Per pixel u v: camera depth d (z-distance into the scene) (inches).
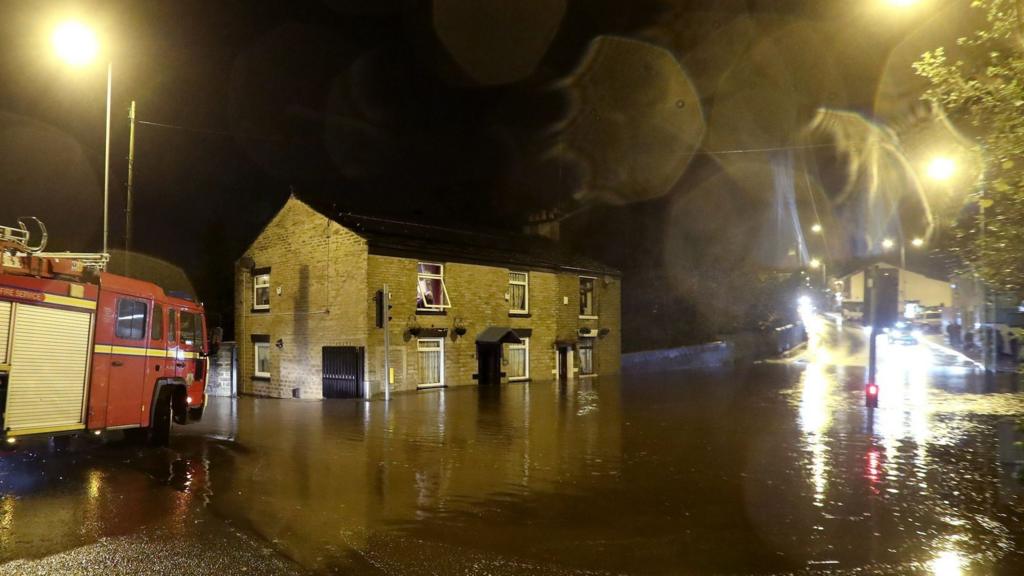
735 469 406.3
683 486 361.7
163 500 318.7
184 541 256.4
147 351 450.9
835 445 486.9
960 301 1850.4
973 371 1172.5
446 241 1053.2
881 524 290.7
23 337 348.8
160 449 463.2
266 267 1047.6
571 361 1224.2
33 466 398.9
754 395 850.1
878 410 682.8
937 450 466.3
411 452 463.8
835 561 244.7
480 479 379.2
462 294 1034.1
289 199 1011.9
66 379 377.1
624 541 267.7
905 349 1748.3
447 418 653.3
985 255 301.9
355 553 249.6
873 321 680.4
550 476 387.9
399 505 320.8
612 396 864.9
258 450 468.4
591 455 453.4
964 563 242.8
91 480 361.1
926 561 244.5
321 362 949.2
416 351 962.7
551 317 1193.4
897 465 415.8
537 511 311.3
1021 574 232.1
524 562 242.4
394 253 931.3
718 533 278.1
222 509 305.4
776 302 2086.6
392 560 243.0
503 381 1076.5
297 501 324.8
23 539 256.4
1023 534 277.1
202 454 448.1
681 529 283.4
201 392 544.7
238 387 1080.8
